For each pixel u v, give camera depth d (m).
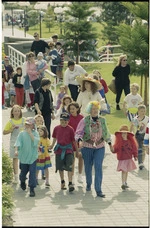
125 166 22.70
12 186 23.08
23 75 36.88
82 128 22.17
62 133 22.64
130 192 22.56
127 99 29.67
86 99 25.72
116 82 39.28
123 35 41.53
